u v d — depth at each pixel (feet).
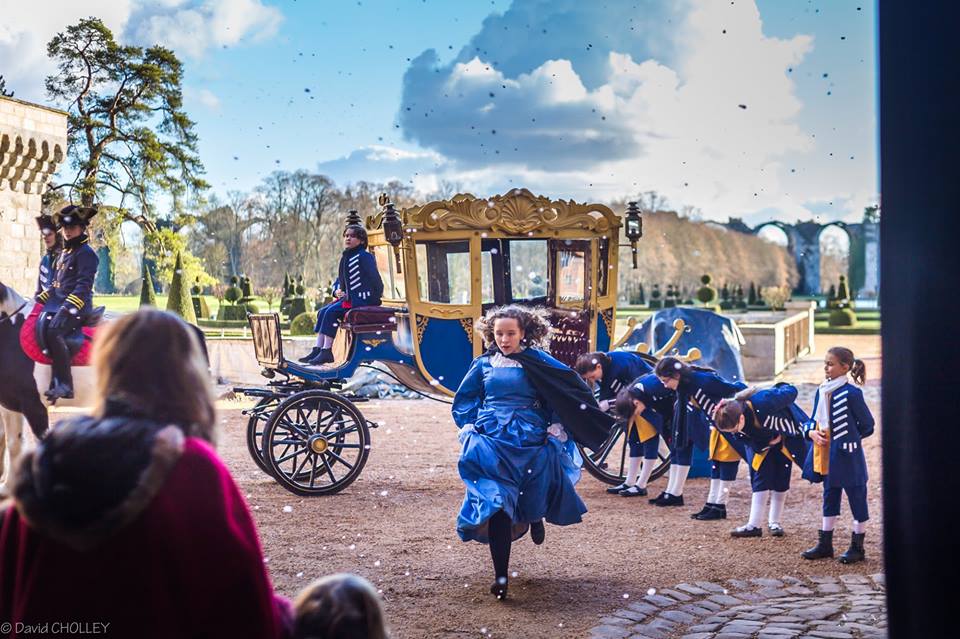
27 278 76.59
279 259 156.66
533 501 18.51
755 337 68.95
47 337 25.67
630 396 27.32
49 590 6.48
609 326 31.04
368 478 30.76
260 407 28.96
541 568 20.58
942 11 8.20
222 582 6.56
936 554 8.29
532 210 29.27
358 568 20.31
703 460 32.17
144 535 6.42
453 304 28.86
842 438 21.24
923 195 8.32
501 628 16.48
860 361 21.40
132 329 6.98
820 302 175.73
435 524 24.57
